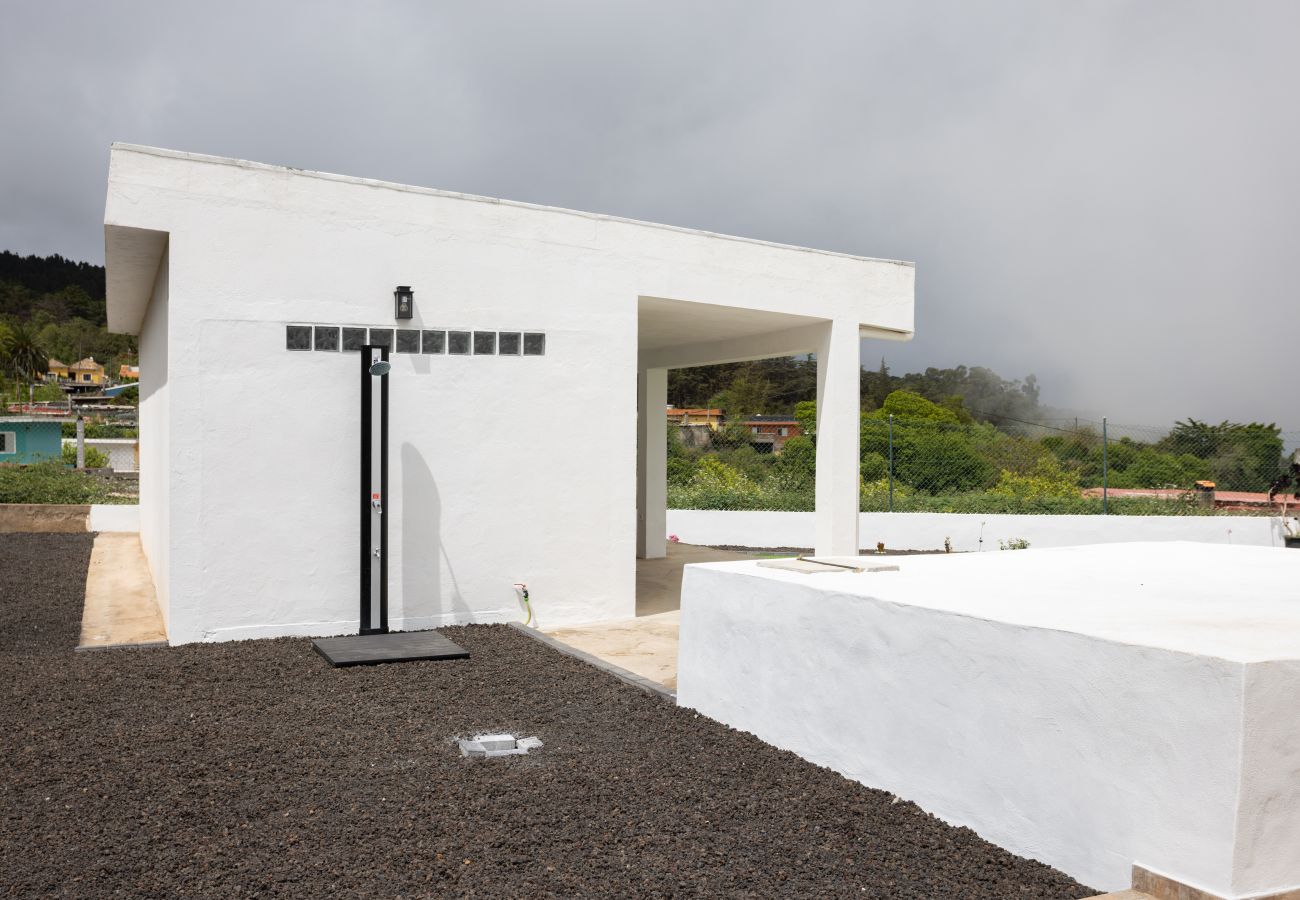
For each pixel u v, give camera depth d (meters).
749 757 5.29
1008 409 52.34
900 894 3.55
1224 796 3.15
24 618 9.41
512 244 9.28
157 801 4.51
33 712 6.01
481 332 9.16
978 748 4.17
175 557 8.04
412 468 8.88
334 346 8.55
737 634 5.91
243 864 3.78
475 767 5.06
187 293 7.97
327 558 8.58
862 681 4.87
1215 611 4.42
